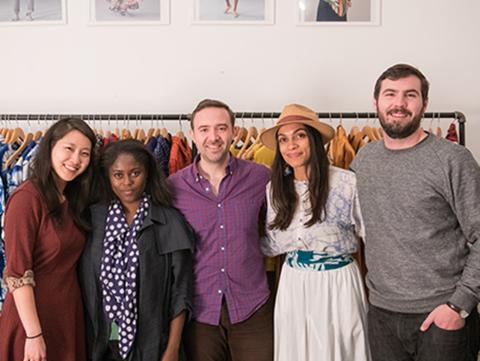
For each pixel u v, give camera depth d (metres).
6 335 1.50
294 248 1.69
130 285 1.57
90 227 1.62
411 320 1.52
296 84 2.45
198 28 2.44
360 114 2.15
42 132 2.25
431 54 2.42
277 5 2.43
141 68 2.47
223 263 1.69
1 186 2.00
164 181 1.70
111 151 1.60
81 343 1.61
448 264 1.49
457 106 2.43
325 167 1.65
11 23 2.47
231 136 1.70
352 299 1.64
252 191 1.74
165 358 1.59
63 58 2.48
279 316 1.70
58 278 1.54
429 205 1.47
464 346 1.46
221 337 1.72
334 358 1.63
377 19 2.41
